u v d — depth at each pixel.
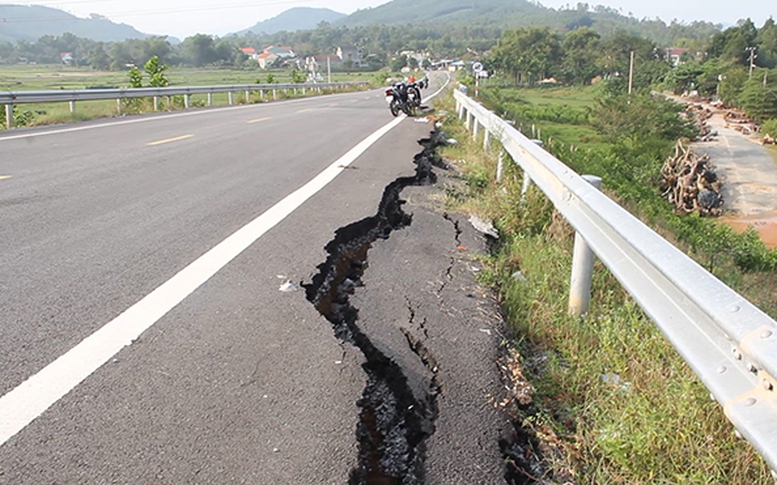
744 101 63.69
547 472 2.74
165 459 2.49
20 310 3.78
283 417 2.80
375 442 2.85
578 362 3.65
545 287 4.72
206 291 4.18
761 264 13.05
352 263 5.29
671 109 52.25
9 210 6.15
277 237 5.44
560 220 6.23
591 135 49.72
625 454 2.65
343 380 3.13
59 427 2.66
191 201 6.75
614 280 4.92
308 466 2.50
